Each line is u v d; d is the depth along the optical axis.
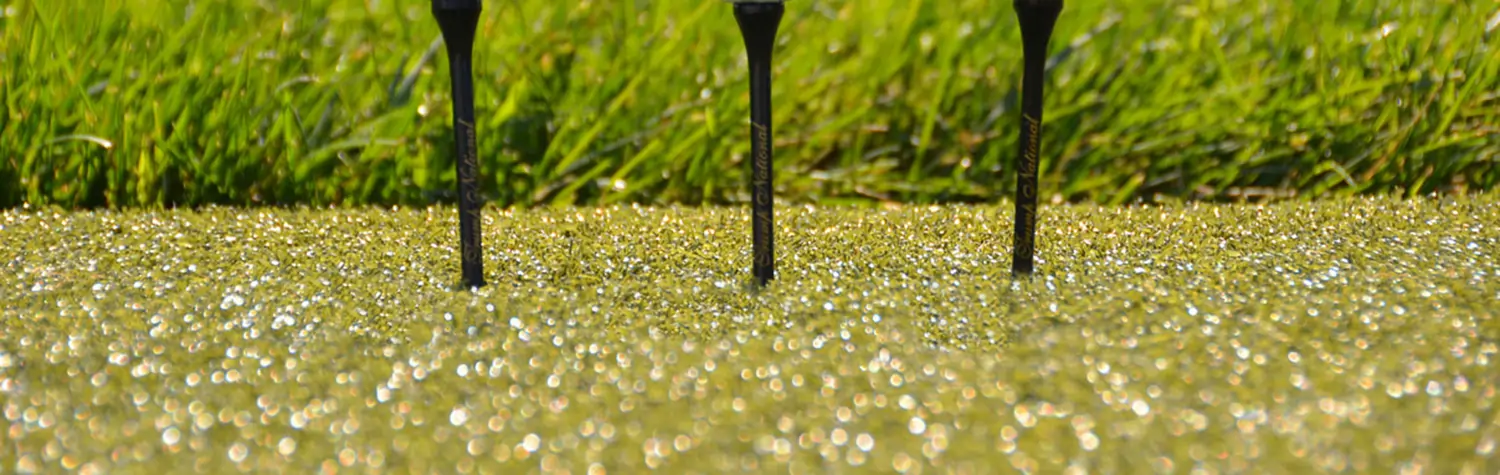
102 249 0.80
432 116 0.89
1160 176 0.90
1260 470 0.64
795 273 0.77
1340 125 0.90
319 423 0.67
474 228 0.75
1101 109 0.90
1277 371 0.69
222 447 0.66
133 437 0.66
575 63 0.90
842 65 0.90
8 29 0.89
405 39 0.90
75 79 0.89
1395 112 0.90
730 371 0.69
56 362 0.70
